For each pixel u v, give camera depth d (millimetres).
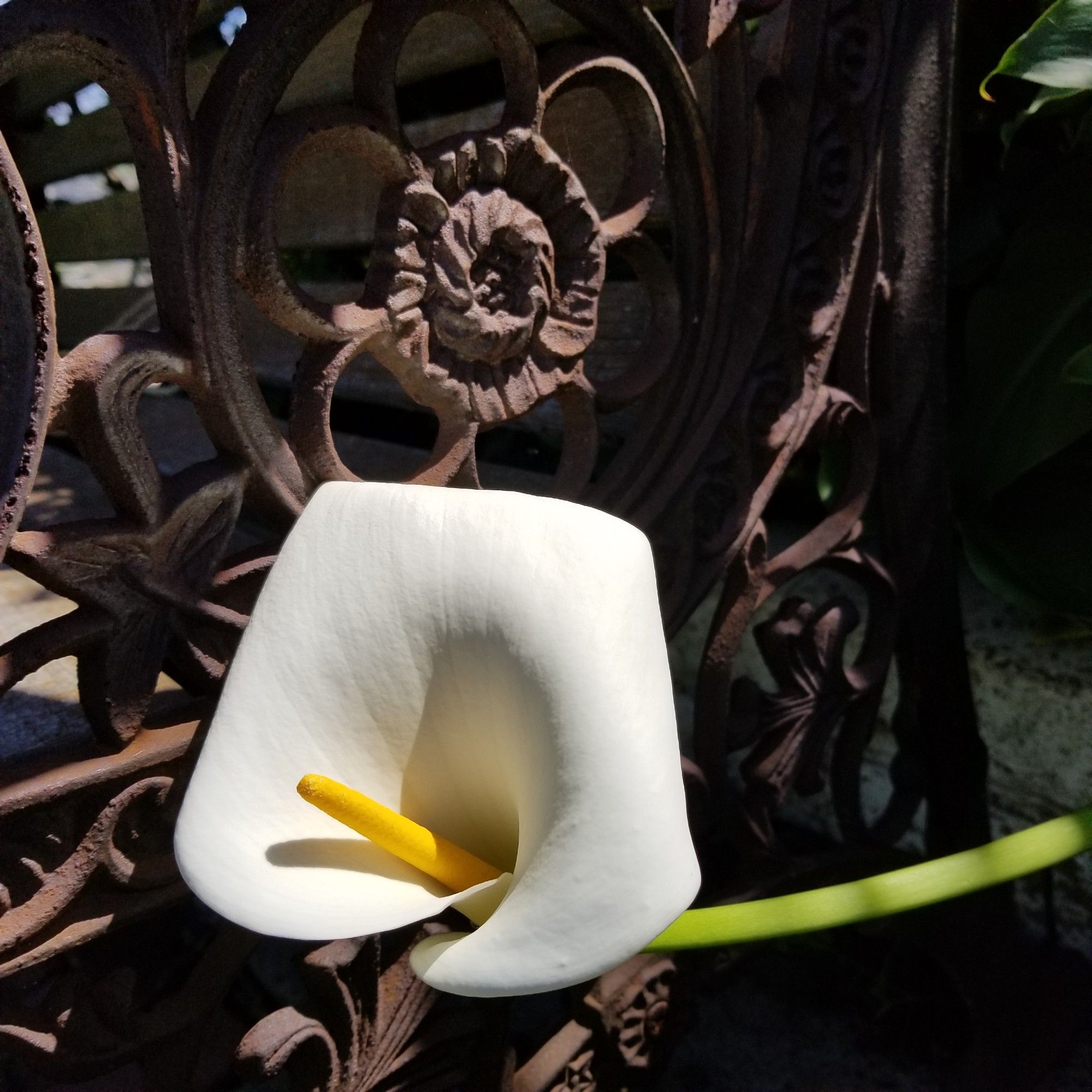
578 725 226
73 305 980
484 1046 392
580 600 235
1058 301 488
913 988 523
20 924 272
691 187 378
